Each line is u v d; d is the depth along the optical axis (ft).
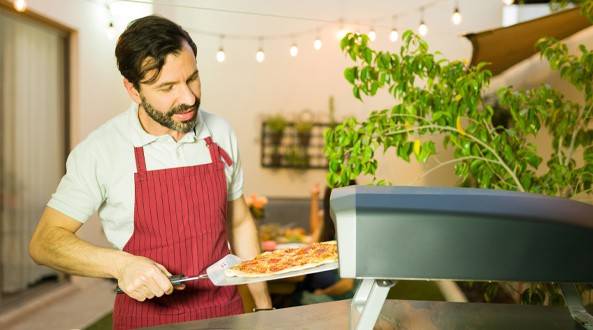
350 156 5.81
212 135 5.77
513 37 9.01
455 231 2.55
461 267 2.55
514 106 5.98
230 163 5.78
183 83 4.67
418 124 5.86
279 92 21.77
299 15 21.57
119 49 4.65
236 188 6.12
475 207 2.65
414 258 2.56
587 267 2.58
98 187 5.21
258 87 21.84
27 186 15.60
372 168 5.68
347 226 2.60
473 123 5.81
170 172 5.33
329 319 3.92
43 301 15.39
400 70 5.73
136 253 5.40
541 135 11.62
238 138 21.89
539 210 2.69
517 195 2.94
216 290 5.47
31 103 15.78
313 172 21.67
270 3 21.58
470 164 5.94
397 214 2.57
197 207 5.42
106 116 19.97
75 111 17.66
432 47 20.62
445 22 20.53
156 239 5.37
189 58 4.68
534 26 8.45
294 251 4.91
